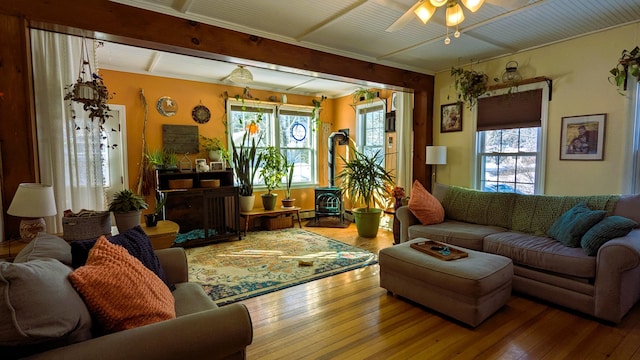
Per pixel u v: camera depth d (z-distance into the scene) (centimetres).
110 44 358
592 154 329
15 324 94
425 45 363
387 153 556
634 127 302
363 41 350
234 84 552
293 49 345
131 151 468
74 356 99
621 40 308
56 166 276
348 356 200
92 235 232
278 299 279
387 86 438
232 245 449
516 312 253
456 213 387
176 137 499
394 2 258
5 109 223
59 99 276
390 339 218
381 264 287
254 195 578
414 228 365
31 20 225
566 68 346
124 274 135
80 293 122
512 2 192
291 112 618
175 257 204
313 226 572
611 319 228
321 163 661
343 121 650
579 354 199
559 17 293
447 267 240
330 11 279
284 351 206
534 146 376
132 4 257
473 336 221
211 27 294
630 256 218
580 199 303
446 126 460
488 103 412
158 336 110
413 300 264
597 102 325
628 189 307
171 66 450
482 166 427
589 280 239
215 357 119
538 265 263
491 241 300
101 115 275
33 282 101
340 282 316
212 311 126
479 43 357
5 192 225
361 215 487
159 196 438
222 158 526
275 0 259
